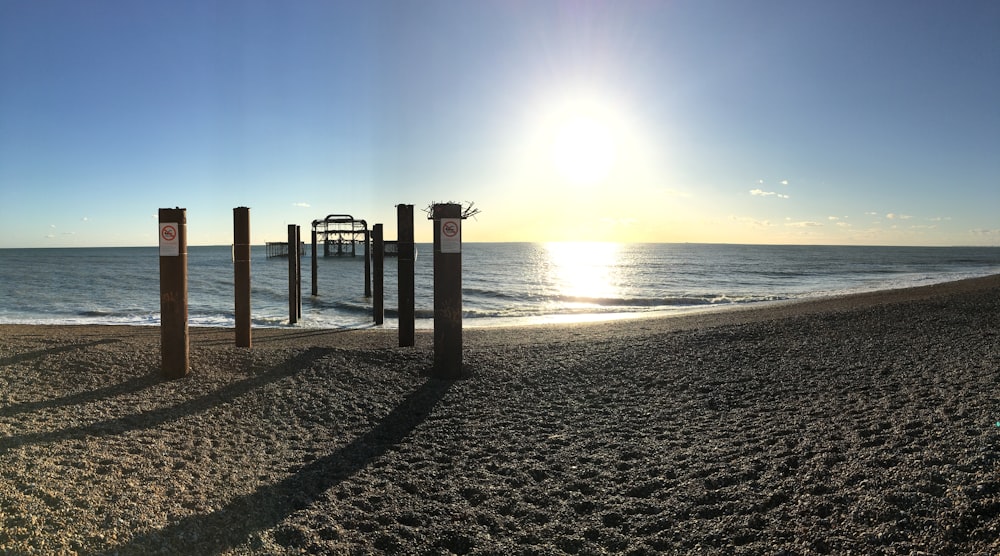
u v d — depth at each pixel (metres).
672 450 4.61
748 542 3.11
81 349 7.48
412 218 9.62
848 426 4.80
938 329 9.93
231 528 3.11
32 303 21.72
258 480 3.85
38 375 6.12
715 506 3.53
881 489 3.47
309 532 3.15
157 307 20.34
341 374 7.09
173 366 6.42
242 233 9.08
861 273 48.00
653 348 9.07
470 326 14.95
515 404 6.14
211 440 4.64
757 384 6.64
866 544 2.96
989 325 10.25
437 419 5.60
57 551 2.65
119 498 3.27
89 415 4.93
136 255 105.06
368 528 3.29
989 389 5.52
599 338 10.60
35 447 3.97
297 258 15.66
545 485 4.00
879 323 10.95
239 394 6.02
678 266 60.28
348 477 4.06
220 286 28.48
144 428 4.75
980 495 3.26
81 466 3.72
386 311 18.83
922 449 4.02
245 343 9.12
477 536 3.26
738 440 4.72
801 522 3.25
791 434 4.75
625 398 6.33
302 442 4.80
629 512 3.55
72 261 70.25
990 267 60.19
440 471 4.26
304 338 11.45
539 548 3.14
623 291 29.89
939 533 2.97
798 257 92.31
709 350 8.75
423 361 8.05
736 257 90.69
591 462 4.44
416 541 3.18
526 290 30.17
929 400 5.36
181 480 3.68
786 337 9.68
